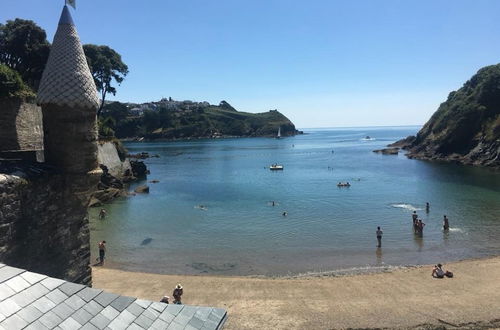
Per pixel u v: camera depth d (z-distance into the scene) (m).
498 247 33.00
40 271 12.06
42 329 6.36
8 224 10.84
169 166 105.81
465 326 19.22
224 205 52.03
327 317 20.27
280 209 49.22
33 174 11.77
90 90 12.89
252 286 24.42
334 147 186.38
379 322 19.67
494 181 70.75
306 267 28.78
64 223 13.09
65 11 13.00
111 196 56.41
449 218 43.16
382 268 28.30
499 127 101.06
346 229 39.16
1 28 68.81
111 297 7.50
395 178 77.25
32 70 69.75
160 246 34.03
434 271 25.95
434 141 121.12
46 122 12.84
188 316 7.71
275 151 162.75
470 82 137.75
